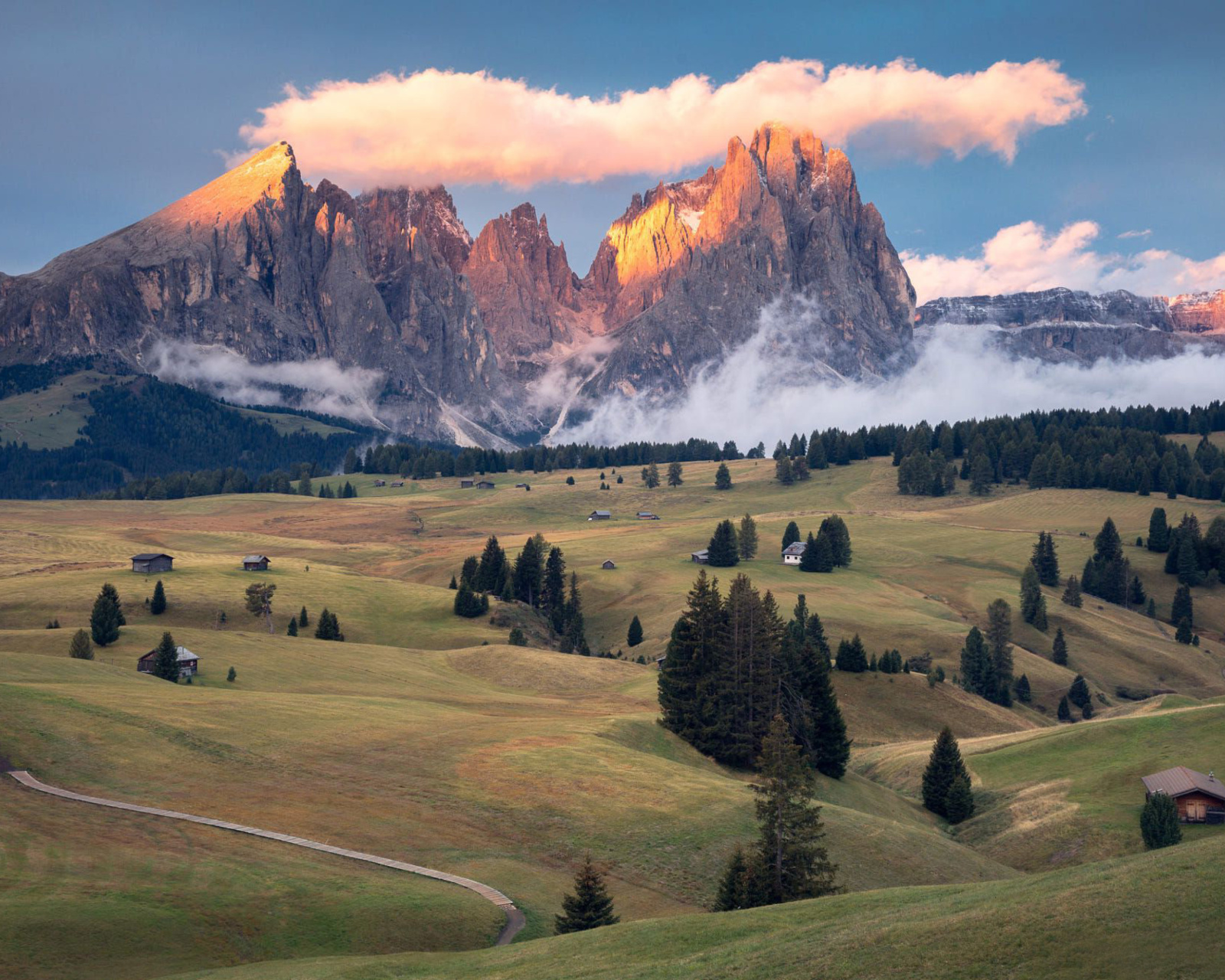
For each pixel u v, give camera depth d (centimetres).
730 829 6109
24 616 14188
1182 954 2567
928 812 8944
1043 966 2700
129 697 7838
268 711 7931
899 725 12325
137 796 5800
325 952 4219
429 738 7556
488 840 5738
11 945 3784
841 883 5762
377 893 4747
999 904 3228
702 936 3828
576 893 5175
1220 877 2952
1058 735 9744
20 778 5866
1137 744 8925
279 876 4809
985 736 11675
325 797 6116
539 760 7081
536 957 3878
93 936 3959
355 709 8488
